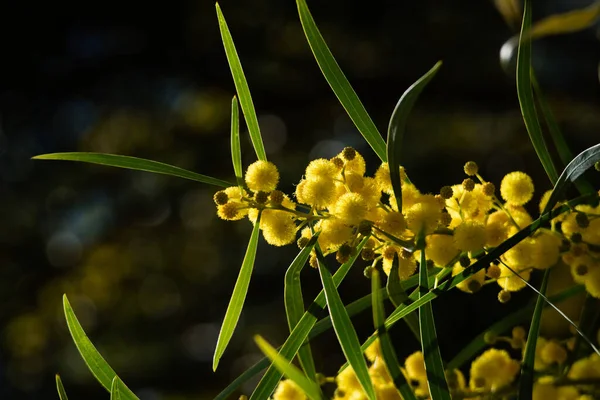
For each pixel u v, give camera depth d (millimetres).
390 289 995
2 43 5379
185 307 5402
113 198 5539
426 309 952
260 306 5117
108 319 5484
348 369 1162
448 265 1038
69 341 5520
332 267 4562
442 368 929
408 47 5578
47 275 5586
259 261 5195
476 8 5516
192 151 5605
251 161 5543
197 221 5484
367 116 1123
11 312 5523
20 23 5379
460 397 1215
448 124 5324
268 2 5703
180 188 5523
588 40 5117
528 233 1012
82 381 5395
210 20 5629
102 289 5512
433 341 941
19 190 5508
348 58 5609
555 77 5230
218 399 1101
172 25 5586
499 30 5477
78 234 5566
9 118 5496
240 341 5121
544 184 4945
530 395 1012
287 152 5531
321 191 999
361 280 4617
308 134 5562
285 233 1036
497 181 5051
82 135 5609
